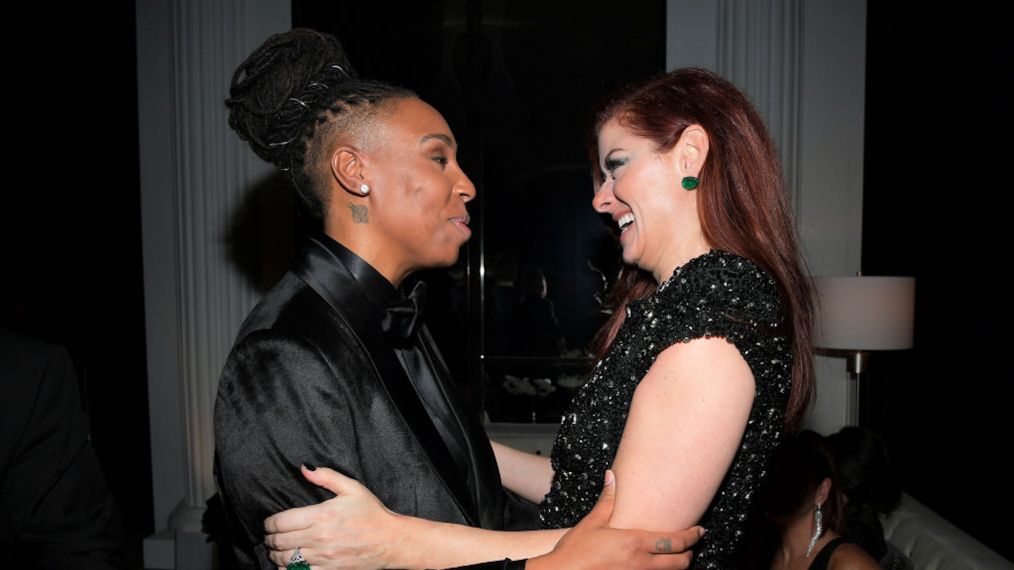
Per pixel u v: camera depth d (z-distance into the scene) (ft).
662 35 15.14
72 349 14.76
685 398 3.45
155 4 14.83
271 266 14.14
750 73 13.75
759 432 3.68
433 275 15.65
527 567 3.49
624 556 3.37
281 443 3.82
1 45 13.76
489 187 15.52
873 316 12.24
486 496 4.80
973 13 11.19
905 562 8.77
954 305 11.71
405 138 4.24
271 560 3.85
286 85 4.23
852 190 14.38
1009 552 10.05
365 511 3.78
